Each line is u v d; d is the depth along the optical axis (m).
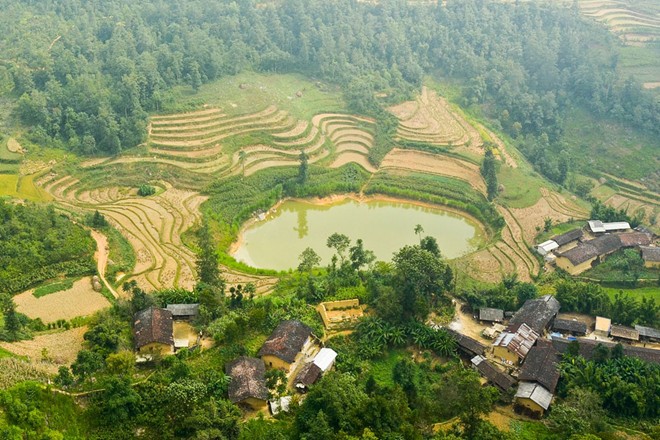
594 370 70.94
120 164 121.69
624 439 62.22
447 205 127.06
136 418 55.28
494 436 57.25
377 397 56.81
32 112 124.06
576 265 103.12
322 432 53.91
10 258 84.50
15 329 68.56
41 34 145.25
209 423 54.75
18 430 48.69
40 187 111.44
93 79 131.50
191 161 125.12
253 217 118.62
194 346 68.62
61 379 57.09
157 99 133.25
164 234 104.81
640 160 146.50
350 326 78.06
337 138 143.25
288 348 68.31
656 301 96.69
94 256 91.81
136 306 73.69
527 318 82.44
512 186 132.00
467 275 101.88
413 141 143.50
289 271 99.69
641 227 117.81
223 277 94.31
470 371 65.31
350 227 119.19
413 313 80.06
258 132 135.38
